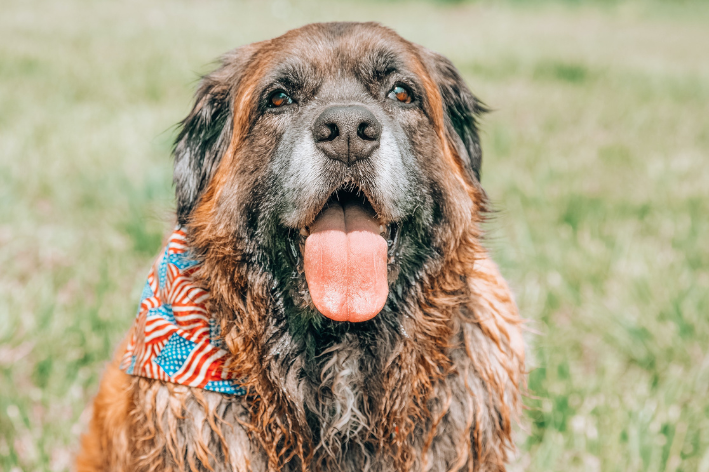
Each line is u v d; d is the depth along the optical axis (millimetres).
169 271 2895
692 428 3719
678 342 4391
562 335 4590
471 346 2959
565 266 5316
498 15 29203
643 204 6734
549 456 3537
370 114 2541
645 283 4945
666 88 13703
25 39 14750
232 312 2844
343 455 2951
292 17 22938
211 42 16516
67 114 9328
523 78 13930
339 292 2615
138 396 2824
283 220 2732
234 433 2795
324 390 2934
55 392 4055
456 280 2977
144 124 9109
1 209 6234
